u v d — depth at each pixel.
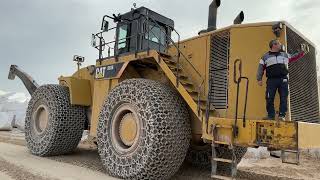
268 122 4.02
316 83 5.37
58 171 5.05
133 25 6.42
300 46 4.90
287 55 4.36
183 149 4.67
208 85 4.98
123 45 6.53
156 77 5.75
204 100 4.90
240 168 6.62
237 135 4.20
